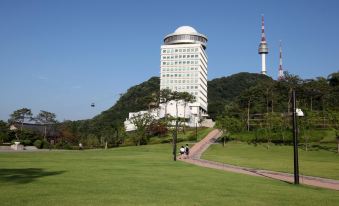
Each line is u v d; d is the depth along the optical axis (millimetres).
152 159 55844
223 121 108375
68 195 19109
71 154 68312
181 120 145500
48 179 26016
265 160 63406
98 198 18500
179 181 27375
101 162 46344
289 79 142250
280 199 20234
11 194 18875
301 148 91375
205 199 19281
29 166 38094
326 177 37594
